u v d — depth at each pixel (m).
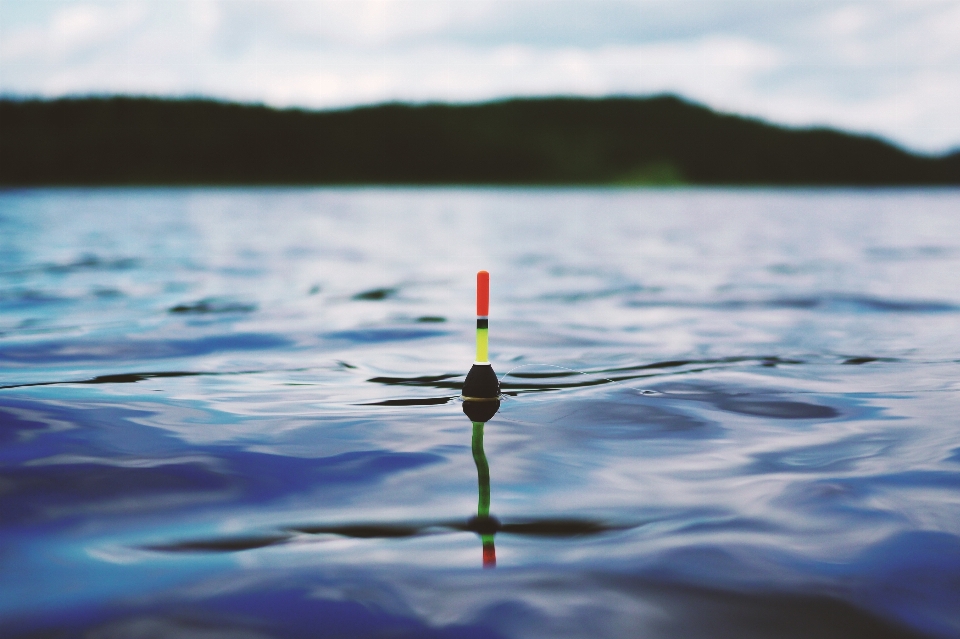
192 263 13.57
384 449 3.62
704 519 2.79
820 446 3.71
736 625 2.08
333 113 108.94
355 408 4.42
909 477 3.23
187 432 3.88
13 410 4.17
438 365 5.75
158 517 2.81
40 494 3.01
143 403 4.46
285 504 2.95
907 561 2.44
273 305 8.80
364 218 31.45
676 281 11.68
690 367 5.66
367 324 7.57
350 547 2.55
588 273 12.82
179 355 6.03
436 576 2.34
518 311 8.61
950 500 2.96
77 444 3.62
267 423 4.07
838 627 2.07
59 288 10.09
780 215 37.53
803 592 2.24
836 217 35.69
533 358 6.03
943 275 12.51
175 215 31.17
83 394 4.64
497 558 2.47
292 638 2.01
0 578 2.33
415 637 2.02
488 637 2.02
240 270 12.62
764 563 2.42
